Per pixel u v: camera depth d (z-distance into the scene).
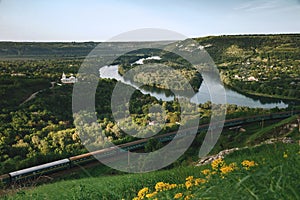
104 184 7.48
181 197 3.01
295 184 2.15
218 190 2.31
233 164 3.72
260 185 2.18
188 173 6.63
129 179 7.68
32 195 6.97
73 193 6.35
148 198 3.58
